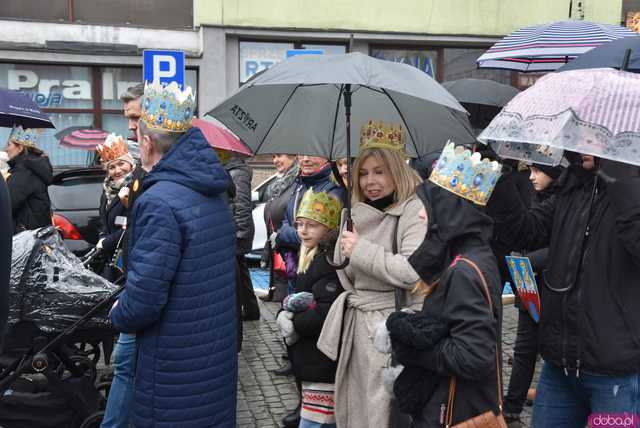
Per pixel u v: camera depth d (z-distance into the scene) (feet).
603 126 6.63
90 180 23.31
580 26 16.42
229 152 15.42
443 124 10.98
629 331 7.79
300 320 10.16
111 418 11.23
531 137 6.92
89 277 11.43
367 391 9.42
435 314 7.54
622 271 7.84
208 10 41.57
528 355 13.14
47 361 11.32
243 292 21.17
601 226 8.02
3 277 6.34
